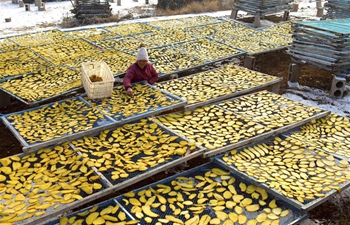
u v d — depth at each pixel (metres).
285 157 4.02
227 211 3.24
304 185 3.51
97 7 12.19
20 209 3.03
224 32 9.84
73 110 4.73
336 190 3.40
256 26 11.09
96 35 9.06
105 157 3.77
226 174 3.71
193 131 4.41
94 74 5.73
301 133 4.61
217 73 6.40
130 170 3.54
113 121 4.37
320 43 6.18
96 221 3.00
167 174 4.11
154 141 4.08
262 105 5.20
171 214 3.17
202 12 13.99
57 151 3.89
